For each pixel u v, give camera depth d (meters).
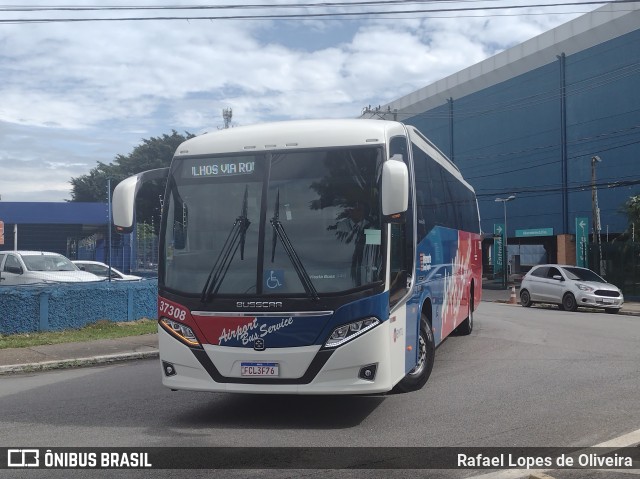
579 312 22.62
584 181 41.59
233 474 5.65
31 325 14.53
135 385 9.89
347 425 7.22
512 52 46.12
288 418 7.59
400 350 7.53
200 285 7.16
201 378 7.08
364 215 7.04
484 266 55.75
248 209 7.23
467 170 50.72
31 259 18.09
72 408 8.35
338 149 7.22
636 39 38.22
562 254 42.31
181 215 7.44
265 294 6.93
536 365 10.77
